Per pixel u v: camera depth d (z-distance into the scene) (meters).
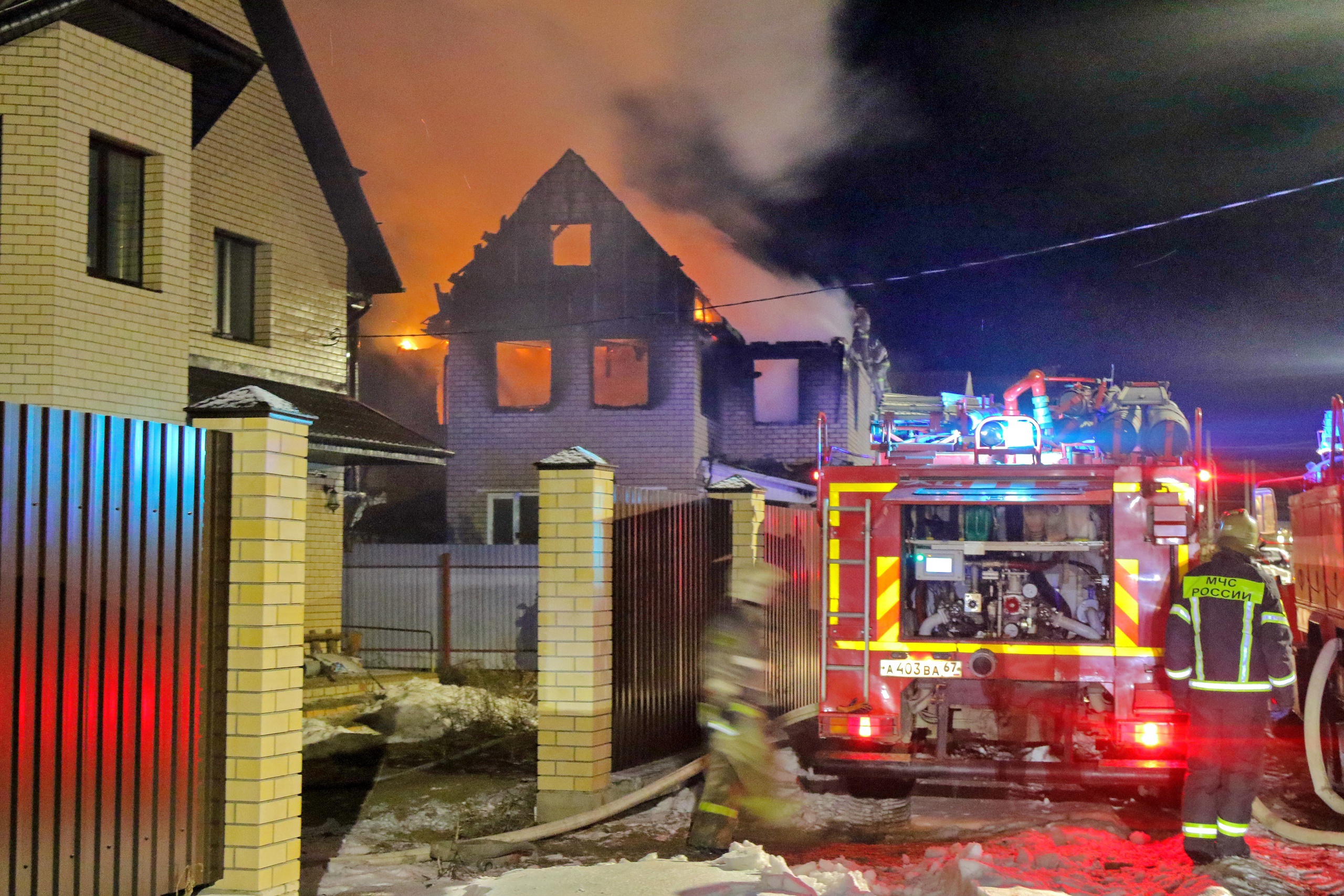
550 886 5.61
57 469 4.14
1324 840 6.58
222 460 4.96
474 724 11.41
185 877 4.66
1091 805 7.82
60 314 9.51
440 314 25.02
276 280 14.02
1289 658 6.04
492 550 18.36
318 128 14.63
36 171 9.52
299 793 5.15
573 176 24.66
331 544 15.25
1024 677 7.41
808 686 12.70
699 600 9.70
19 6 9.28
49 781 4.04
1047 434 9.49
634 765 8.15
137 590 4.47
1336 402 8.45
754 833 7.07
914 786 8.41
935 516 7.98
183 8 12.30
